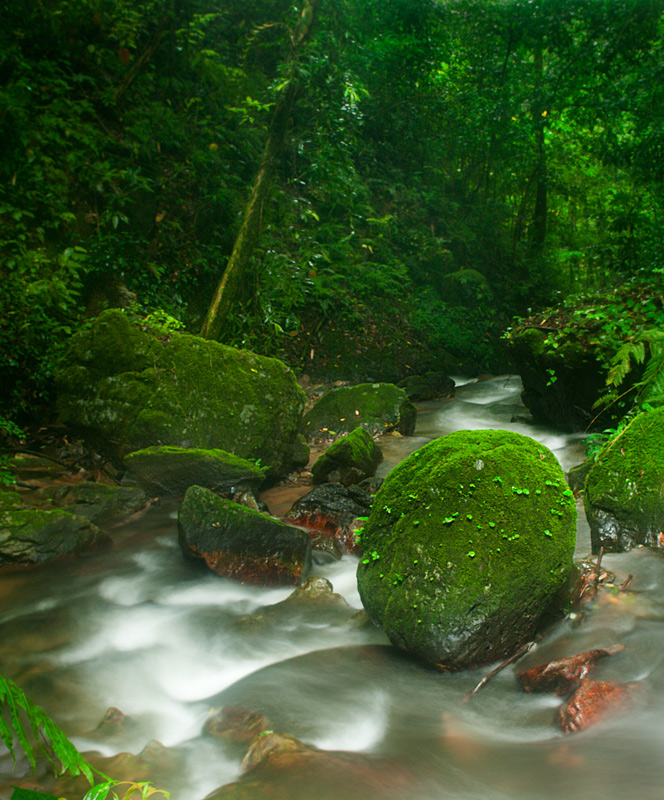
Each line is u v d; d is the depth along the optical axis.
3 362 7.26
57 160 9.20
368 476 6.79
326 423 8.90
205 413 6.48
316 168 12.90
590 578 3.61
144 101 10.77
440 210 17.64
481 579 3.02
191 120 11.32
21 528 4.65
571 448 7.68
